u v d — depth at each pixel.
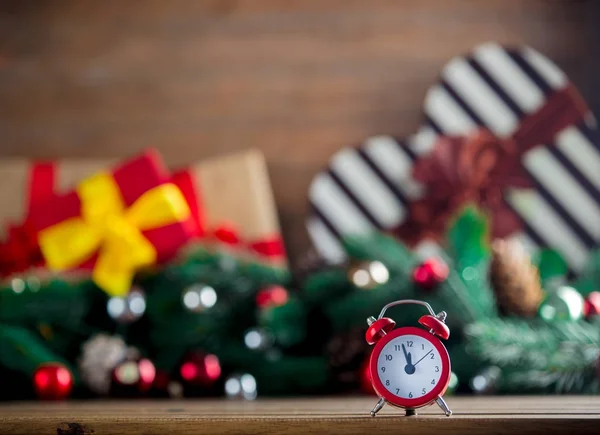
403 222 1.39
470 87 1.42
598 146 1.40
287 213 1.41
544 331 1.03
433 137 1.41
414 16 1.43
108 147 1.43
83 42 1.43
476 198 1.38
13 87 1.43
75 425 0.81
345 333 1.10
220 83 1.43
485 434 0.79
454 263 1.13
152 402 1.03
